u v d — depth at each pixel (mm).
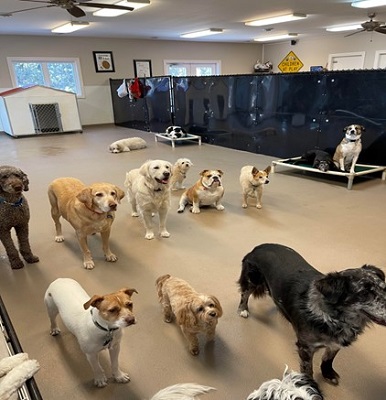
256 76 5715
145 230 3057
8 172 2203
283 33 10703
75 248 2723
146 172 2688
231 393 1396
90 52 10297
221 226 3098
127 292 1396
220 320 1837
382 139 4336
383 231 2873
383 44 9867
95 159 5977
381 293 1115
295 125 5312
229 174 4824
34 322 1847
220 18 7852
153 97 8531
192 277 2266
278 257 1576
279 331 1754
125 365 1548
